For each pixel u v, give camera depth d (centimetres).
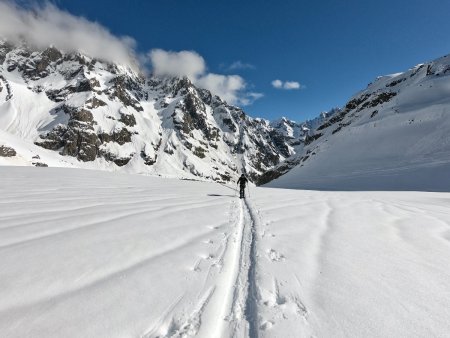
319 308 371
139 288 390
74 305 336
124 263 470
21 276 396
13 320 300
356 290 422
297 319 346
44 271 416
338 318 349
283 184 7344
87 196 1211
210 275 453
